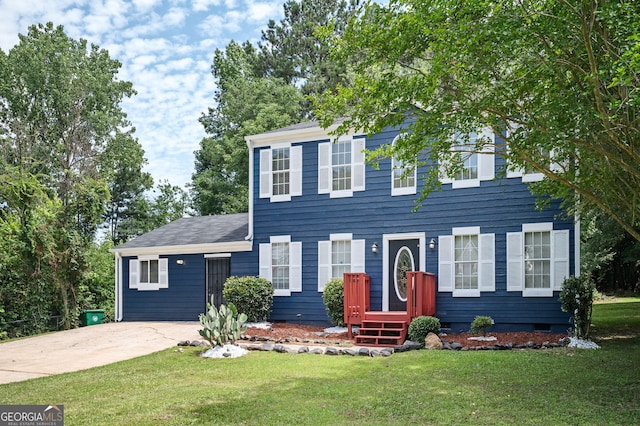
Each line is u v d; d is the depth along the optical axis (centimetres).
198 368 1177
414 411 802
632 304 2428
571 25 802
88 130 3856
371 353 1302
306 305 1828
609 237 1638
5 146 3572
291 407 839
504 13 813
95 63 4188
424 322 1420
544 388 922
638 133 840
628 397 852
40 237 2048
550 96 902
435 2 829
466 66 905
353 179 1788
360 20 943
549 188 1137
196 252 2086
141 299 2191
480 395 886
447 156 1105
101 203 2316
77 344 1620
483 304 1592
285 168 1905
